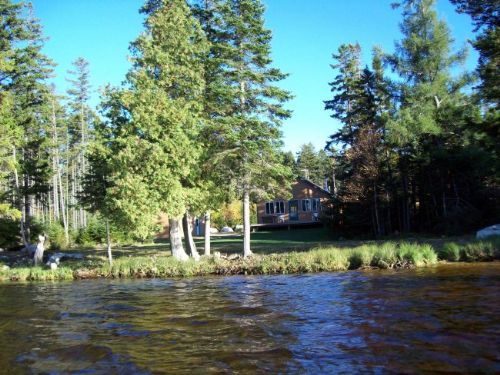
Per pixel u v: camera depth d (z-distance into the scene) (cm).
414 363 730
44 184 4369
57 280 2320
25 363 832
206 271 2225
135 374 746
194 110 2427
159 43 2420
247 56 2519
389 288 1435
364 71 3981
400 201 3672
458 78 3372
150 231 2388
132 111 2264
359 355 786
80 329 1098
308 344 869
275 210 5322
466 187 3219
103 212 2492
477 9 2778
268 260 2195
